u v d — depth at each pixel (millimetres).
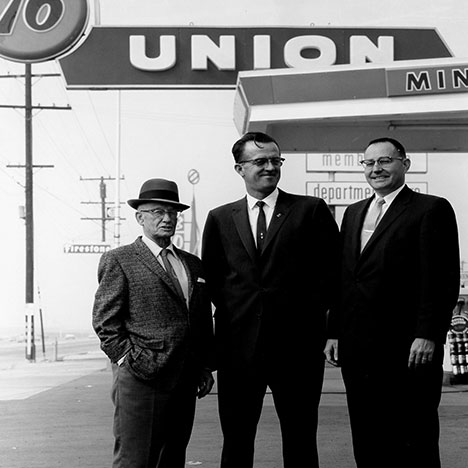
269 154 3816
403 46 9086
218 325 3904
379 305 3717
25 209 8852
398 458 3777
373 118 8094
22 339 9000
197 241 9039
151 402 3584
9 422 6590
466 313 8758
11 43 8922
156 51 9070
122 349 3576
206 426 6328
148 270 3633
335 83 7973
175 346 3596
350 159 9672
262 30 9102
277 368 3797
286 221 3816
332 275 3861
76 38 9023
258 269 3801
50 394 8031
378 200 3848
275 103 8070
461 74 7824
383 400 3760
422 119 8664
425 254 3662
